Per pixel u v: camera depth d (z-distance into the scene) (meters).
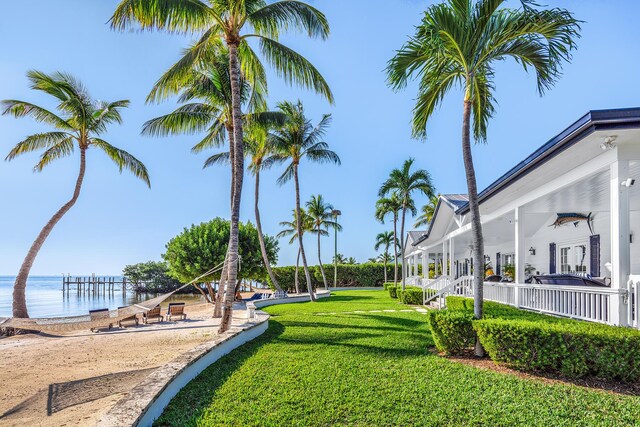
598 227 12.27
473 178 7.20
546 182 8.52
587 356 5.22
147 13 8.81
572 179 7.50
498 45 6.90
